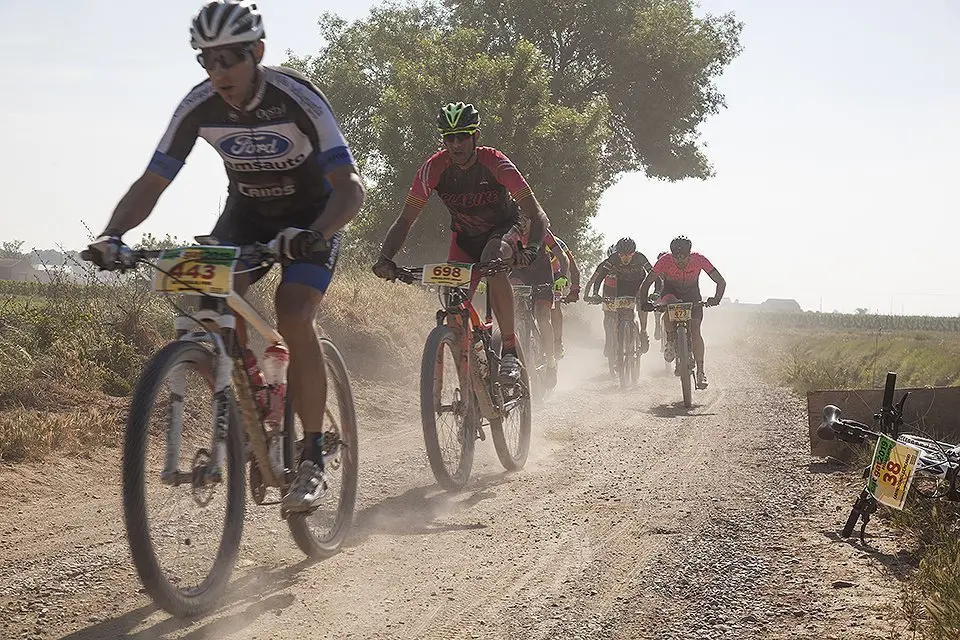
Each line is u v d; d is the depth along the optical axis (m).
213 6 3.23
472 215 5.69
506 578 3.70
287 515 3.53
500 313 5.70
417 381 9.66
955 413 5.99
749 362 16.69
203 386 3.34
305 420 3.60
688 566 3.85
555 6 38.97
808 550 4.10
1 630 3.04
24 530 4.26
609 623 3.23
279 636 3.03
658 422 8.09
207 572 3.24
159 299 8.05
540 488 5.38
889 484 4.12
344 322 9.68
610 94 40.81
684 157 41.06
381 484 5.46
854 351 18.48
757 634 3.12
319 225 3.33
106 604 3.30
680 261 10.06
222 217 3.84
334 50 42.81
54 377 6.70
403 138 29.05
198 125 3.50
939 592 3.37
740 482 5.52
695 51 39.19
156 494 3.04
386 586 3.57
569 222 30.08
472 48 32.31
